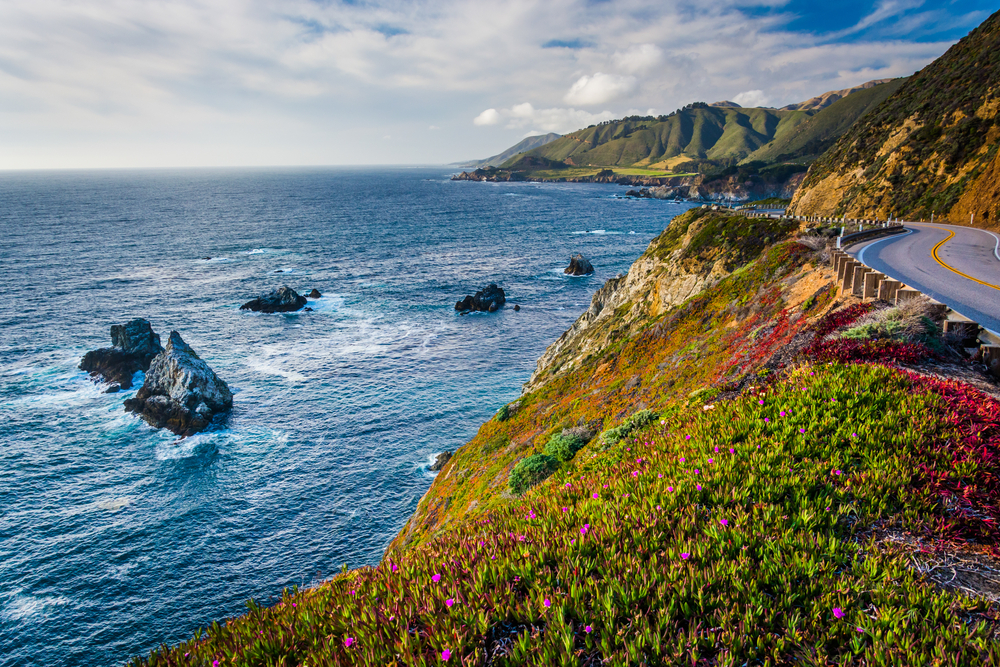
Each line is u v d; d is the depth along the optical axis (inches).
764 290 984.3
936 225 1934.1
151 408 1998.0
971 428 275.6
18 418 2017.7
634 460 340.8
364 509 1563.7
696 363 885.2
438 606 197.3
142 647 1149.1
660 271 1776.6
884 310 508.7
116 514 1529.3
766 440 298.2
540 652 165.8
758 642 164.1
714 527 221.0
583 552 219.5
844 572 197.5
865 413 303.7
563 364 1777.8
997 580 196.9
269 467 1755.7
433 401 2203.5
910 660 154.9
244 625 222.8
